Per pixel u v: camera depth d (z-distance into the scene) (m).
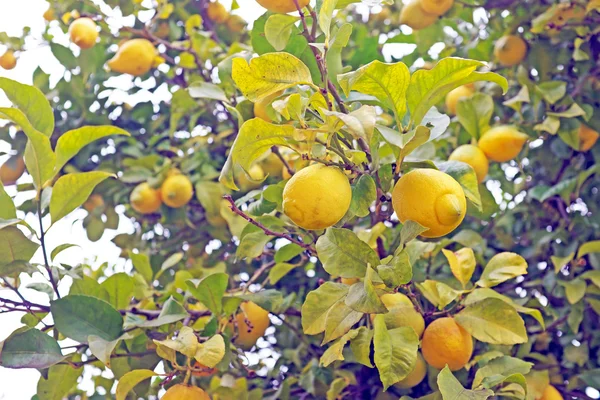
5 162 2.03
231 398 1.68
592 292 1.80
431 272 1.77
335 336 1.40
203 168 2.03
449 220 1.36
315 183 1.33
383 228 1.58
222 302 1.62
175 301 1.59
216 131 2.12
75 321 1.52
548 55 1.94
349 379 1.76
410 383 1.66
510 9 2.00
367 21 2.21
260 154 1.39
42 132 1.55
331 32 1.50
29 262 1.53
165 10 2.07
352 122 1.28
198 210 2.12
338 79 1.35
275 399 1.79
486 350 1.74
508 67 2.01
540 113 1.87
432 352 1.50
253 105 1.62
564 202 1.95
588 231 1.89
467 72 1.36
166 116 2.13
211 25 2.16
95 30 2.01
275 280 1.74
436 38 2.09
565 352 1.78
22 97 1.53
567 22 1.92
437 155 1.87
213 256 2.09
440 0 1.95
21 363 1.47
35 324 1.63
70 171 2.04
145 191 1.99
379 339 1.39
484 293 1.54
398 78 1.37
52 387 1.61
